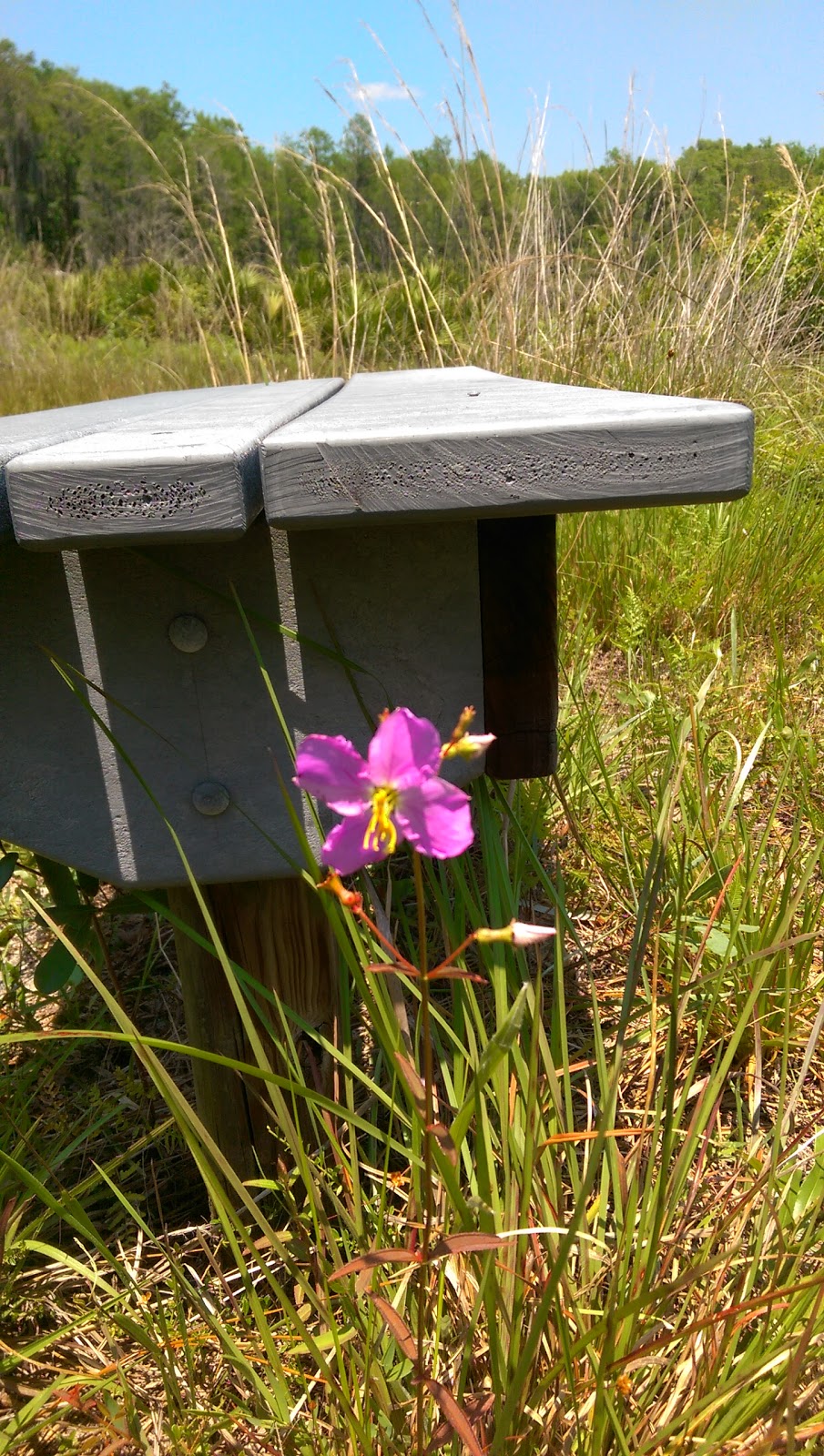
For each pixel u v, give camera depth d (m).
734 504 2.17
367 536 0.72
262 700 0.74
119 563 0.71
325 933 0.85
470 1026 0.78
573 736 1.41
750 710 1.64
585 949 1.16
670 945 1.07
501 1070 0.70
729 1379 0.62
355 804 0.44
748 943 1.02
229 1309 0.78
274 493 0.59
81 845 0.76
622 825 1.24
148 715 0.73
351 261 2.62
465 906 0.98
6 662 0.72
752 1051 1.00
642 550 2.13
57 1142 0.92
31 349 4.68
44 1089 1.02
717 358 2.75
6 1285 0.79
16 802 0.75
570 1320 0.67
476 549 0.73
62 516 0.56
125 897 0.94
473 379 1.42
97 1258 0.85
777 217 3.40
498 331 2.48
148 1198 0.91
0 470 0.58
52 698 0.73
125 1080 0.95
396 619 0.74
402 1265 0.73
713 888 1.02
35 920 1.26
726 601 2.02
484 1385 0.68
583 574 2.11
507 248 2.57
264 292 3.63
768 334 2.94
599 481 0.59
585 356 2.60
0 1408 0.73
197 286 4.52
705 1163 0.85
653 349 2.69
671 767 1.06
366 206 2.48
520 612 0.81
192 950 0.85
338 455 0.59
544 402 0.74
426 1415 0.66
